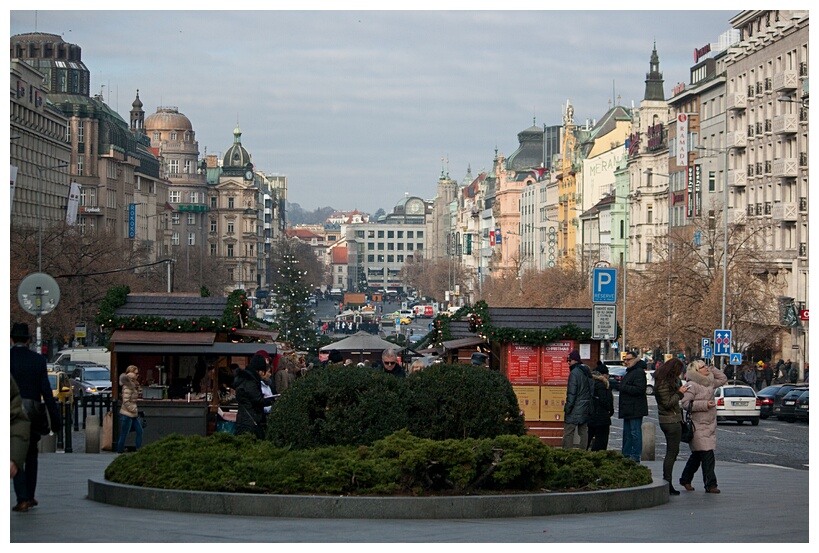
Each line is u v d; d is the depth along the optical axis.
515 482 19.59
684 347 84.25
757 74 102.06
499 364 34.94
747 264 83.69
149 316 31.80
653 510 19.72
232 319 31.77
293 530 16.61
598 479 20.16
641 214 140.50
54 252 91.25
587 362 33.91
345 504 17.98
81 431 41.72
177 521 17.33
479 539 16.05
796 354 87.88
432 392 20.58
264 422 23.52
